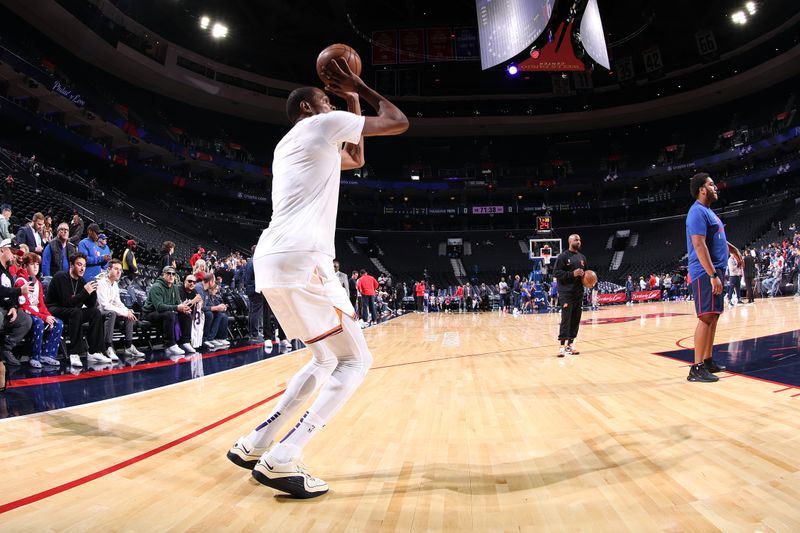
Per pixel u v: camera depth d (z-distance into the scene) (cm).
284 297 190
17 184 1616
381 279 2239
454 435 267
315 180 197
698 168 3541
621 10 2859
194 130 3369
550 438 256
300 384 204
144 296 873
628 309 1850
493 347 748
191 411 333
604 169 3922
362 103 3516
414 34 2856
